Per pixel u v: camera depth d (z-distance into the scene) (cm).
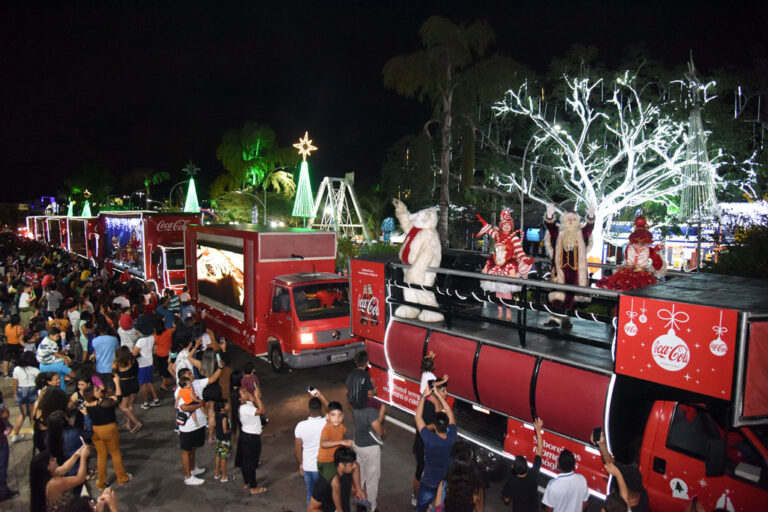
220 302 1355
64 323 1139
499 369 653
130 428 873
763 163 2509
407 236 826
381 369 867
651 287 561
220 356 856
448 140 2425
